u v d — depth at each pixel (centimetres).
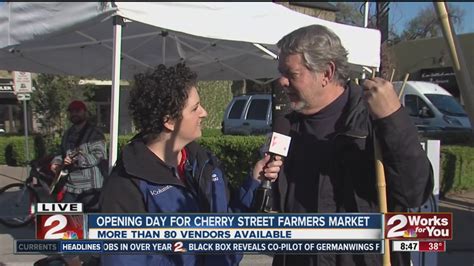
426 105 1327
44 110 1759
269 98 1416
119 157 189
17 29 420
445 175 873
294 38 176
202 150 206
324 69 174
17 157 1466
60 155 623
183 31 397
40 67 684
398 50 1752
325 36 175
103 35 582
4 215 689
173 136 187
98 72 740
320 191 176
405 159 151
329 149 176
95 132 593
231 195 217
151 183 181
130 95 193
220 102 2233
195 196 193
